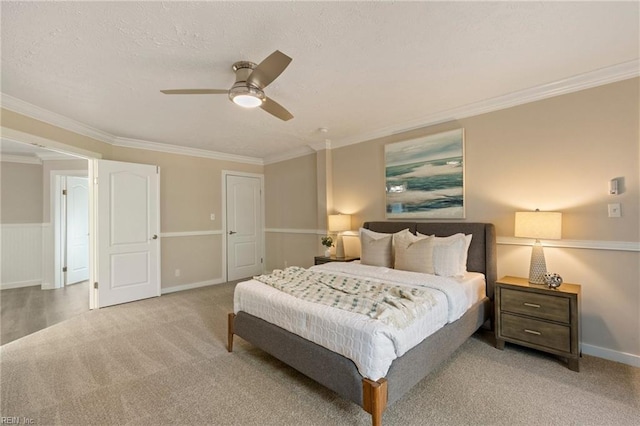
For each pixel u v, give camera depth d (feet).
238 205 18.47
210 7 5.25
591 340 8.16
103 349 8.79
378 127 12.62
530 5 5.33
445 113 10.78
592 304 8.14
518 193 9.38
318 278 8.90
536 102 9.02
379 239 11.23
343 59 7.13
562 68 7.70
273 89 8.82
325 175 15.02
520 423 5.50
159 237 14.52
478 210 10.27
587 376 7.07
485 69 7.72
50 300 14.02
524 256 9.32
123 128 12.32
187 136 13.74
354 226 14.19
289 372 7.50
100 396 6.49
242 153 17.70
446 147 10.93
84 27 5.75
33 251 17.26
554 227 7.90
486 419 5.62
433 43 6.51
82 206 18.42
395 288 7.49
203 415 5.86
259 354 8.51
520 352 8.35
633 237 7.54
